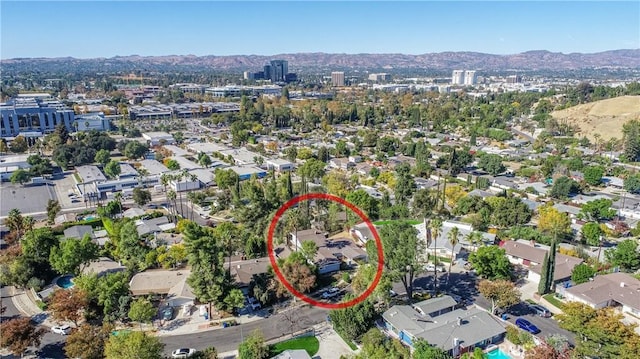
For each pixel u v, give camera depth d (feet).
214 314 322.96
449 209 560.61
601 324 242.17
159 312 321.52
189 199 604.90
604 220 501.97
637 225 467.11
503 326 287.89
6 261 368.07
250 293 343.26
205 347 284.41
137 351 234.58
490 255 354.13
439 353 246.68
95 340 253.85
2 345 252.83
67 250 350.84
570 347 259.80
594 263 379.55
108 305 302.04
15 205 578.66
